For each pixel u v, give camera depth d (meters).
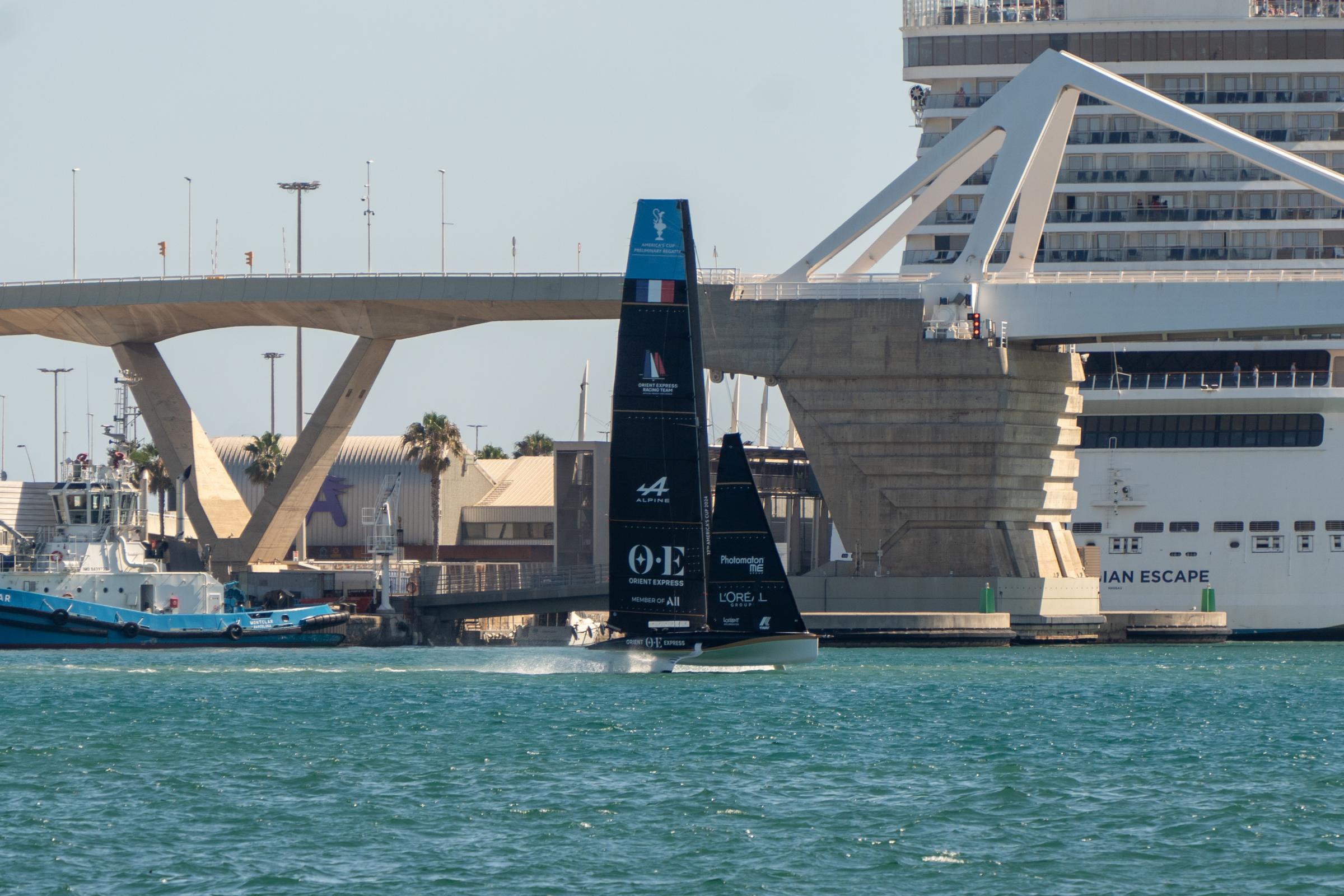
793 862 110.56
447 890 103.88
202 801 129.50
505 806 127.56
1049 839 116.94
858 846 115.00
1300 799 131.38
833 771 143.75
